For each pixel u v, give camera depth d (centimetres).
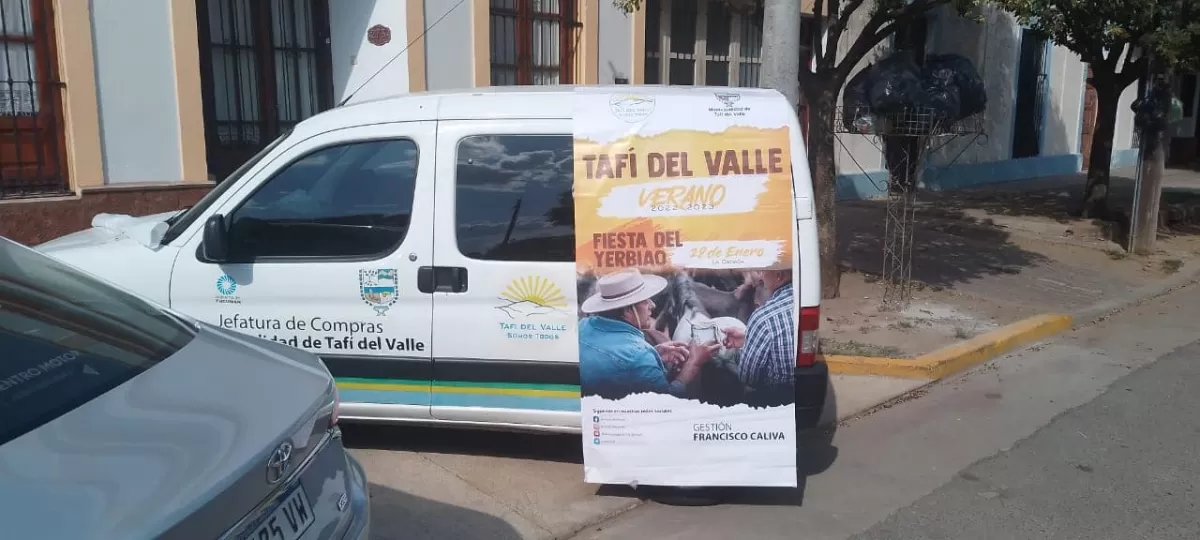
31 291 280
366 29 926
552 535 415
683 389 419
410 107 445
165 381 249
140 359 259
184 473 208
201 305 449
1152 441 544
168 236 454
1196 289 980
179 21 789
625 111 416
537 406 440
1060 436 552
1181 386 651
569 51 1079
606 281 414
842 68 777
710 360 418
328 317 445
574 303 428
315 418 254
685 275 414
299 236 446
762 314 416
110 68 753
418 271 436
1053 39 1167
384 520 418
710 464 424
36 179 736
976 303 851
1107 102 1260
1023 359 718
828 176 810
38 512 187
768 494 466
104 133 756
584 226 412
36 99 729
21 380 234
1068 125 1977
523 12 1026
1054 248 1115
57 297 282
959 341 723
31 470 198
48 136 739
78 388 236
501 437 517
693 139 414
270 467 226
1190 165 2267
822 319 776
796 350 424
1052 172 1933
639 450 423
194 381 253
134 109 771
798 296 425
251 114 894
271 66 903
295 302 445
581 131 414
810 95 798
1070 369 693
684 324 416
